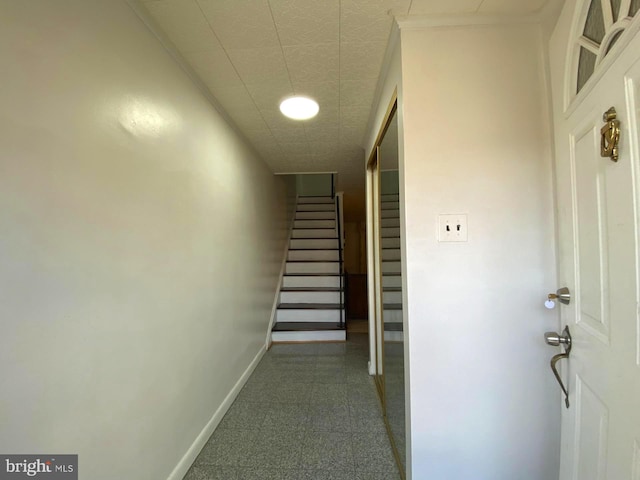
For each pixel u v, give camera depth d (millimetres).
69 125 879
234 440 1823
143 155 1229
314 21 1270
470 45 1247
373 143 2225
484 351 1211
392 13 1231
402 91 1263
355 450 1728
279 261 4379
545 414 1193
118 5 1087
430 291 1223
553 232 1201
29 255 759
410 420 1230
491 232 1220
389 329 1838
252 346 2875
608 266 793
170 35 1352
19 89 741
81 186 918
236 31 1329
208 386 1844
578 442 954
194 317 1672
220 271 2053
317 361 3127
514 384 1203
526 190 1220
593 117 859
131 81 1157
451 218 1226
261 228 3262
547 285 1202
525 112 1230
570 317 1016
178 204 1510
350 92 1858
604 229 812
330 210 6090
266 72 1647
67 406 861
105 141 1021
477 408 1208
